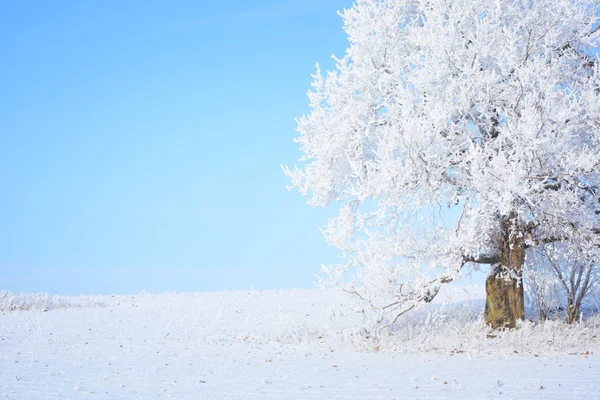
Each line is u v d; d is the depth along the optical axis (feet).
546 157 38.17
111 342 39.55
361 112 48.32
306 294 75.15
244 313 58.54
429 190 40.45
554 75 42.39
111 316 55.77
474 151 36.96
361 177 41.09
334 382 25.95
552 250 47.01
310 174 51.37
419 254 42.50
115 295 81.30
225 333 46.44
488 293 46.34
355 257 44.29
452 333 43.98
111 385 24.47
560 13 42.50
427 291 44.24
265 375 28.02
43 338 40.47
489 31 41.50
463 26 42.91
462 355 36.78
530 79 39.93
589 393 22.91
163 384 24.97
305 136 52.01
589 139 43.70
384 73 45.44
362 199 40.60
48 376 26.27
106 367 29.40
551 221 41.75
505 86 41.47
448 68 41.50
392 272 43.68
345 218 48.11
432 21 42.98
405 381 26.25
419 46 47.19
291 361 33.71
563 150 37.83
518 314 45.14
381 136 47.16
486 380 26.30
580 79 45.65
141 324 50.34
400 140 37.99
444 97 42.09
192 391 23.39
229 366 30.94
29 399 21.21
